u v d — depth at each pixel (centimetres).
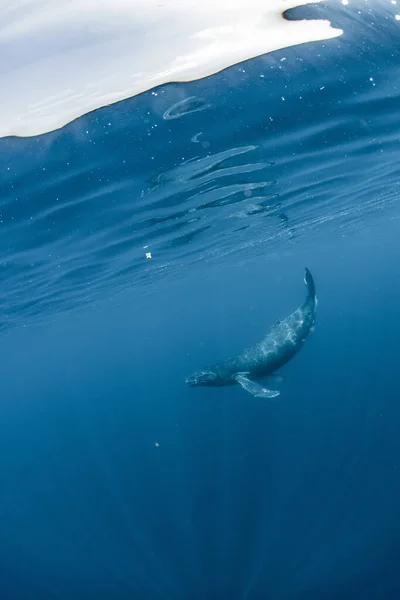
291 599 1120
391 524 1291
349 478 1620
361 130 1228
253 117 945
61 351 7200
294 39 730
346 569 1165
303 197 1841
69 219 1255
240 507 1670
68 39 585
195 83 766
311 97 945
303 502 1561
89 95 712
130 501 2131
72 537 1903
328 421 2406
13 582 1612
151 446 3441
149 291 3688
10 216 1113
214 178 1252
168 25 604
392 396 2503
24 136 780
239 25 647
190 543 1526
